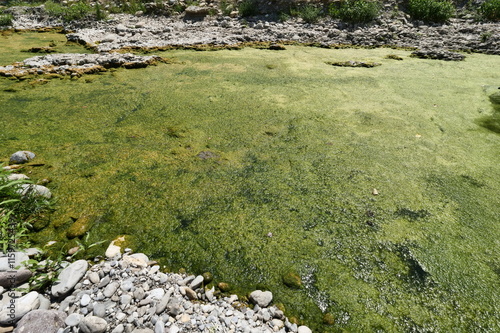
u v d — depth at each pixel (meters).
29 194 2.39
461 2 9.00
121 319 1.64
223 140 3.38
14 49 7.26
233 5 9.69
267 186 2.68
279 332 1.66
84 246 2.13
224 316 1.70
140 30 8.37
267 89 4.77
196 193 2.59
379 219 2.35
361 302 1.80
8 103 4.24
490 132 3.58
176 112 4.00
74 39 8.01
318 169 2.90
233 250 2.11
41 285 1.82
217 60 6.25
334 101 4.36
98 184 2.67
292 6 9.12
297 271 1.97
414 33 7.81
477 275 1.95
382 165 2.96
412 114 3.98
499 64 5.93
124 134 3.48
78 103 4.27
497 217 2.37
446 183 2.73
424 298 1.82
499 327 1.68
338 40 7.68
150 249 2.12
